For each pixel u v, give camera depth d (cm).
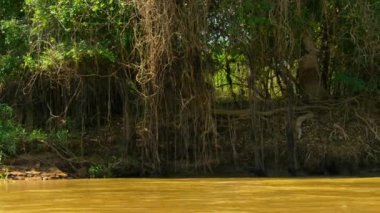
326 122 1877
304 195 1098
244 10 1708
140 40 1686
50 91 1948
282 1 1700
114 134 1922
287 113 1812
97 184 1435
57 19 1745
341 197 1060
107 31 1769
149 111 1725
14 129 1856
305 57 1936
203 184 1383
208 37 1739
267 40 1780
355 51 1869
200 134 1742
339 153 1767
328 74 2005
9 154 1778
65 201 1058
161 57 1684
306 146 1783
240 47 1773
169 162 1752
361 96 1931
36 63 1781
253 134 1788
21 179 1645
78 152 1848
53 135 1850
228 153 1794
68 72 1797
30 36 1822
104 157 1828
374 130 1841
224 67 1831
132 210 922
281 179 1534
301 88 1967
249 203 984
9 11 1970
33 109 1961
